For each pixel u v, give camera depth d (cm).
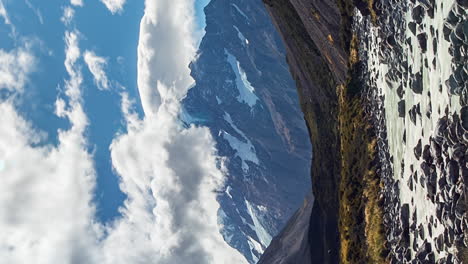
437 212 1108
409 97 1387
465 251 942
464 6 909
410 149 1388
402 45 1433
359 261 2077
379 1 1670
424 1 1148
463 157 944
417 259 1236
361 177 2203
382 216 1794
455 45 954
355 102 2425
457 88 959
